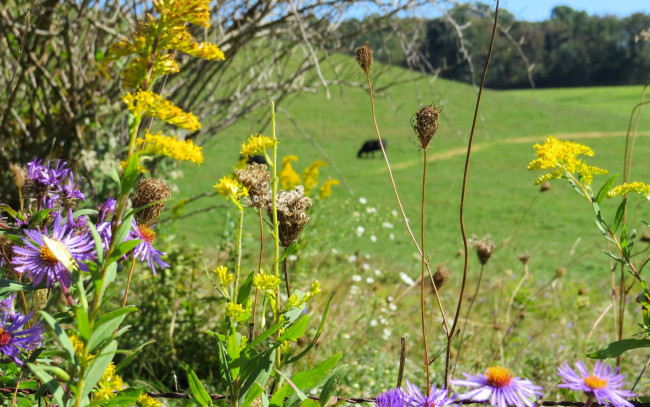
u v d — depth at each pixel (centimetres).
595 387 104
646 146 3638
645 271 981
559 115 4362
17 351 118
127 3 405
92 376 99
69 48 378
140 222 128
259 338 118
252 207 133
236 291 126
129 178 95
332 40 423
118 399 105
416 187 2709
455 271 984
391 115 3894
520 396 106
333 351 363
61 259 105
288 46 434
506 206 2366
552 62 5956
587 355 138
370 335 409
